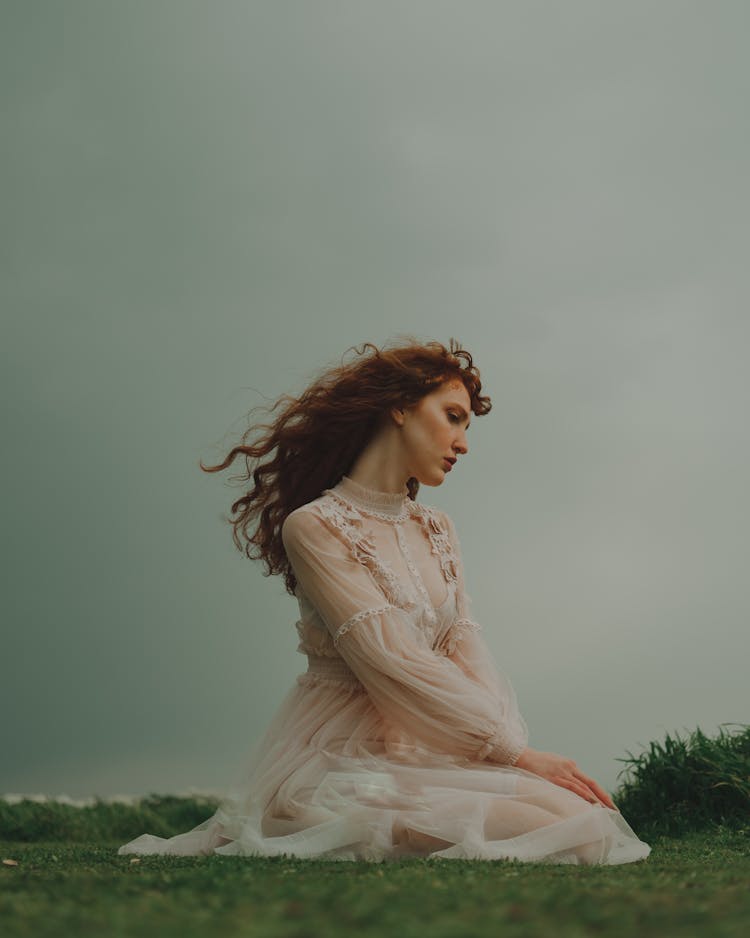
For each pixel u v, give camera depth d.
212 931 1.07
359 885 1.60
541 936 1.05
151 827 5.97
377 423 3.44
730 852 3.19
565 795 2.78
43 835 5.60
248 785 3.15
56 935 1.07
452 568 3.46
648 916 1.21
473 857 2.60
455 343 3.62
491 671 3.36
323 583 3.10
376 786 2.84
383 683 2.98
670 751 4.42
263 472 3.64
